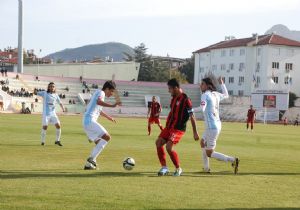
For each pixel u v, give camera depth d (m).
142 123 43.44
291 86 93.44
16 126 29.64
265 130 41.06
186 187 9.20
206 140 11.45
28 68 97.06
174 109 10.57
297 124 65.50
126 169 11.33
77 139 20.92
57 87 78.00
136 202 7.61
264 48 92.62
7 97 62.88
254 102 73.19
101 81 84.31
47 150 15.75
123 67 100.56
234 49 99.12
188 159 14.65
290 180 10.75
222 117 79.19
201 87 11.66
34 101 67.31
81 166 11.94
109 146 18.14
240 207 7.52
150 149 17.36
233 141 24.31
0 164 11.85
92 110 11.73
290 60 93.44
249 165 13.62
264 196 8.55
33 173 10.42
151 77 126.62
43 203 7.34
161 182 9.70
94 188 8.73
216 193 8.67
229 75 100.56
